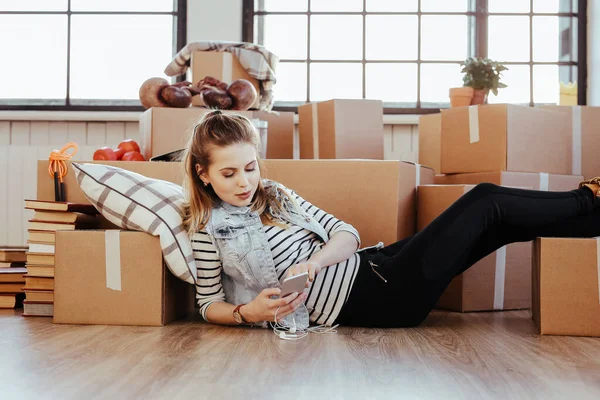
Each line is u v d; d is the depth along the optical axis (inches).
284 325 72.1
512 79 149.3
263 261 71.2
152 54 148.3
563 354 60.6
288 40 149.5
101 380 50.2
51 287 83.5
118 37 148.6
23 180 141.5
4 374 52.1
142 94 107.1
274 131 121.3
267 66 120.5
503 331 73.6
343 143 111.5
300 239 72.9
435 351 61.6
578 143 108.6
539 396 46.1
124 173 77.2
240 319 70.7
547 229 74.5
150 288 75.2
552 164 102.7
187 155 71.8
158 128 101.8
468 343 65.8
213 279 73.6
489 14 149.2
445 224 70.8
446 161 105.0
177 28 147.1
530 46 149.2
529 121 99.2
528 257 96.0
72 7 148.7
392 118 142.9
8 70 149.3
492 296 92.3
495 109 97.3
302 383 49.5
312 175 90.8
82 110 146.1
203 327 74.4
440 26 149.5
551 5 149.0
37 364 55.5
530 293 96.2
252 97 108.8
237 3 143.9
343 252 71.9
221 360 57.1
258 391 47.1
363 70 149.4
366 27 149.5
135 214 74.5
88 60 148.7
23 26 149.5
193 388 47.9
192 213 72.4
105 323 75.8
